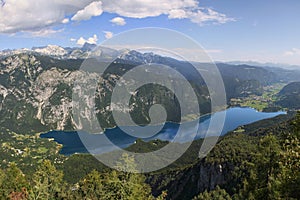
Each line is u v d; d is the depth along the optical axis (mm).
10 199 25000
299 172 14562
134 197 13445
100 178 35094
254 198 19203
